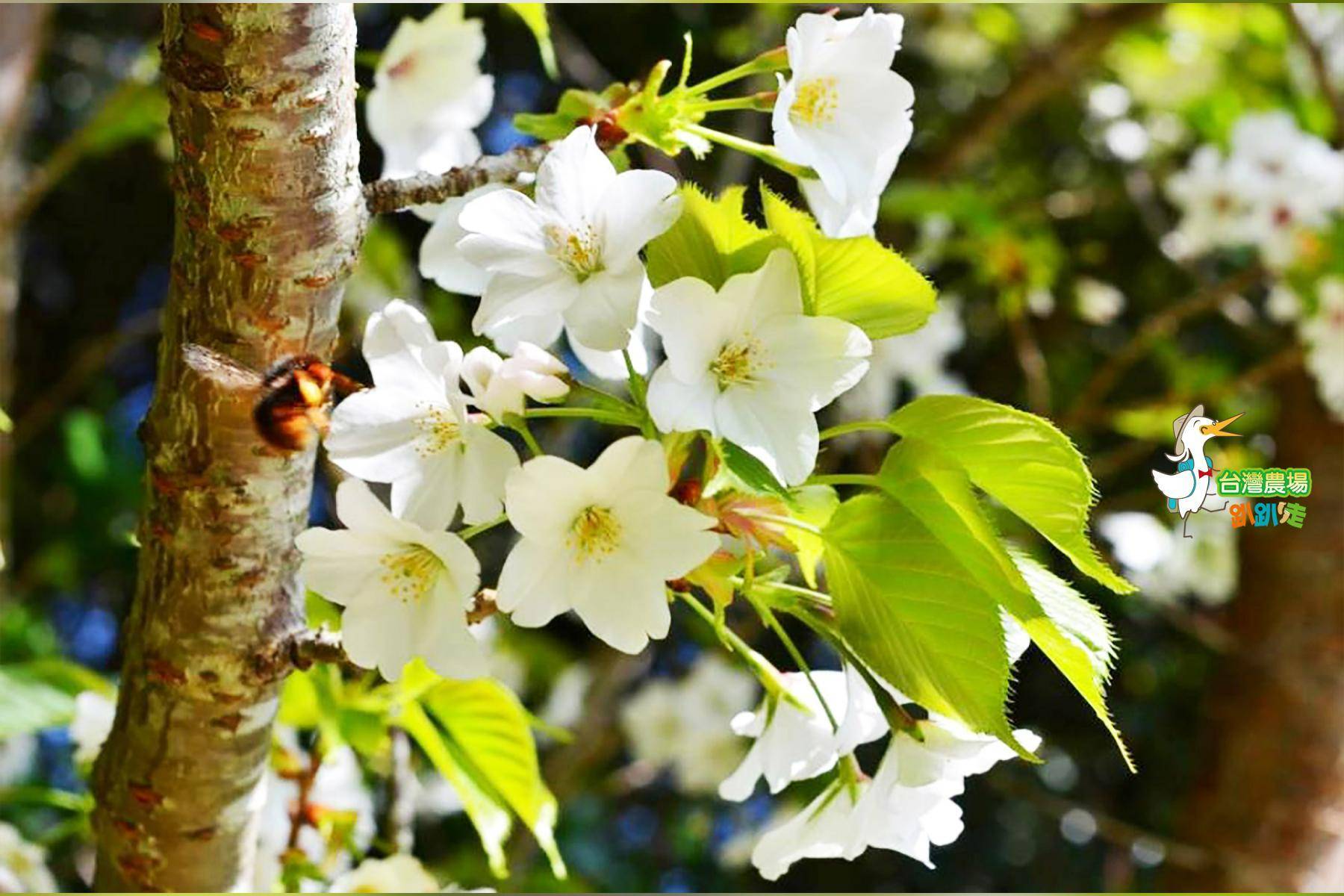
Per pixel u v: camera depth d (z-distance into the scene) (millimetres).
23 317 2055
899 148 674
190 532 671
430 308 1502
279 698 701
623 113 674
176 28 623
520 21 1744
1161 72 1603
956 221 1392
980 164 1839
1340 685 1256
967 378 1875
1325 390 1249
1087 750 1986
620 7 1812
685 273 639
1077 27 1527
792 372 625
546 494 619
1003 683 622
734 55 1647
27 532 1850
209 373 645
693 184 633
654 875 1806
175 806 703
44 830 1426
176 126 632
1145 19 1489
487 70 1812
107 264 2102
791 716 667
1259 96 1582
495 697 781
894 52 673
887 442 1363
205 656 683
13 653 1592
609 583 624
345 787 847
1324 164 1345
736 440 618
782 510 645
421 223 1622
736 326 626
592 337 622
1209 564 1428
